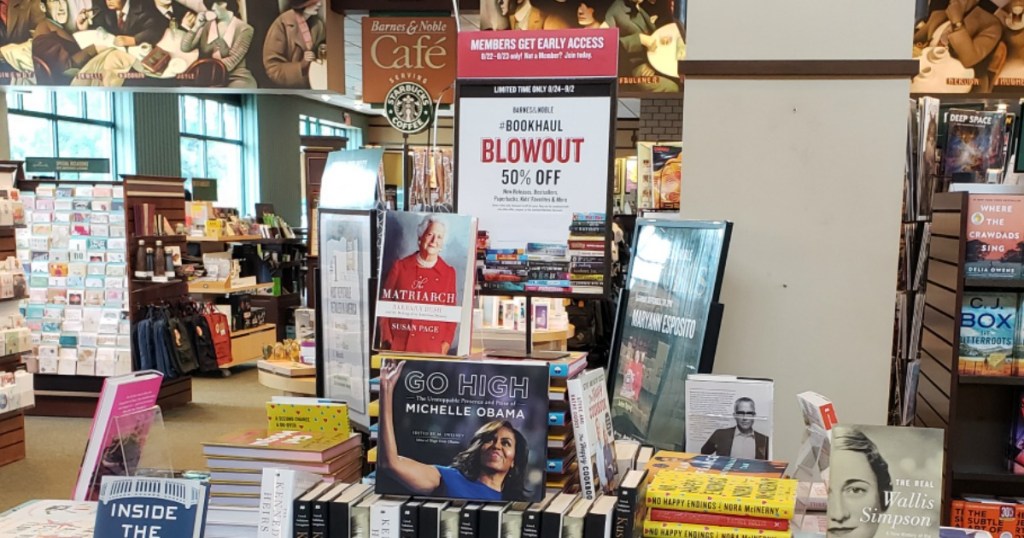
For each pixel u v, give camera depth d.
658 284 2.64
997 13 6.36
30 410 7.25
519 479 1.65
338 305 2.70
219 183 16.50
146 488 1.63
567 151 2.27
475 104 2.33
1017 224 3.10
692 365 2.30
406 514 1.61
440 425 1.70
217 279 9.57
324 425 2.19
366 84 8.24
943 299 3.38
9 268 5.64
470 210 2.34
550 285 2.29
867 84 2.97
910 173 4.11
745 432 2.13
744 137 3.07
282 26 7.62
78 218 7.18
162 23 7.61
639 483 1.61
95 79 7.68
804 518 1.81
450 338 1.94
